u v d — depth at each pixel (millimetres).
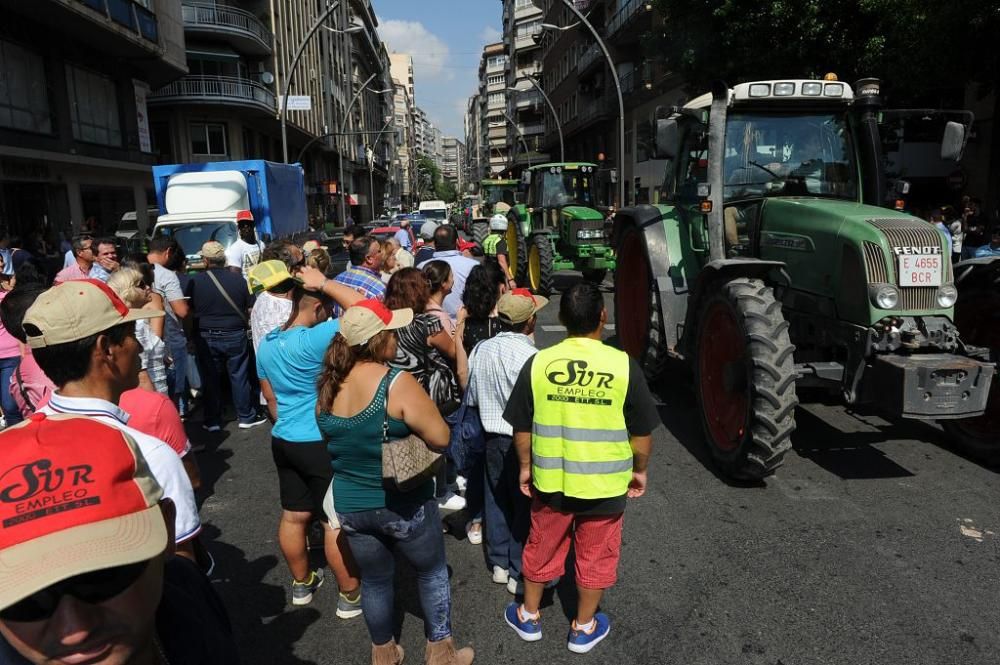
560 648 2992
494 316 4254
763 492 4500
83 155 20062
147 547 1014
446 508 4516
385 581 2701
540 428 2861
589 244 12672
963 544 3748
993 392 4820
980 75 10500
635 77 30875
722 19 13398
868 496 4391
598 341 2928
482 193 25891
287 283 3482
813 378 4660
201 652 1230
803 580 3426
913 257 4184
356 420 2445
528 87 71562
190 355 6668
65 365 1656
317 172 52625
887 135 5500
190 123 32625
